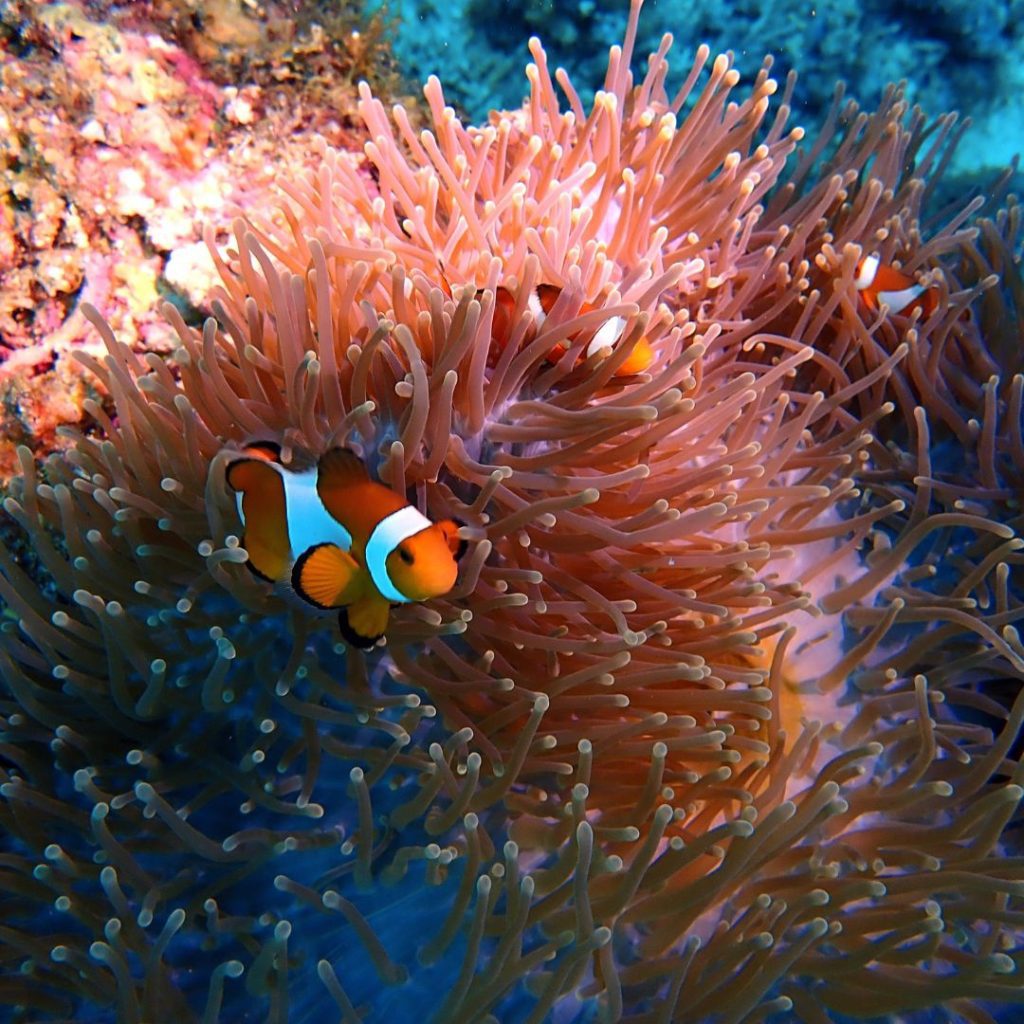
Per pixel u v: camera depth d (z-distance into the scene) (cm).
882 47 81
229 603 38
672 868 35
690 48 79
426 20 70
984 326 52
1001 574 41
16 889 36
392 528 27
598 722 38
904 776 40
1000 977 35
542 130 52
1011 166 62
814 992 36
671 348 44
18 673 37
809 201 53
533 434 38
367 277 41
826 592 45
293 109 54
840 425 49
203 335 38
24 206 46
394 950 35
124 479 38
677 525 38
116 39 48
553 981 32
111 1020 36
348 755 36
